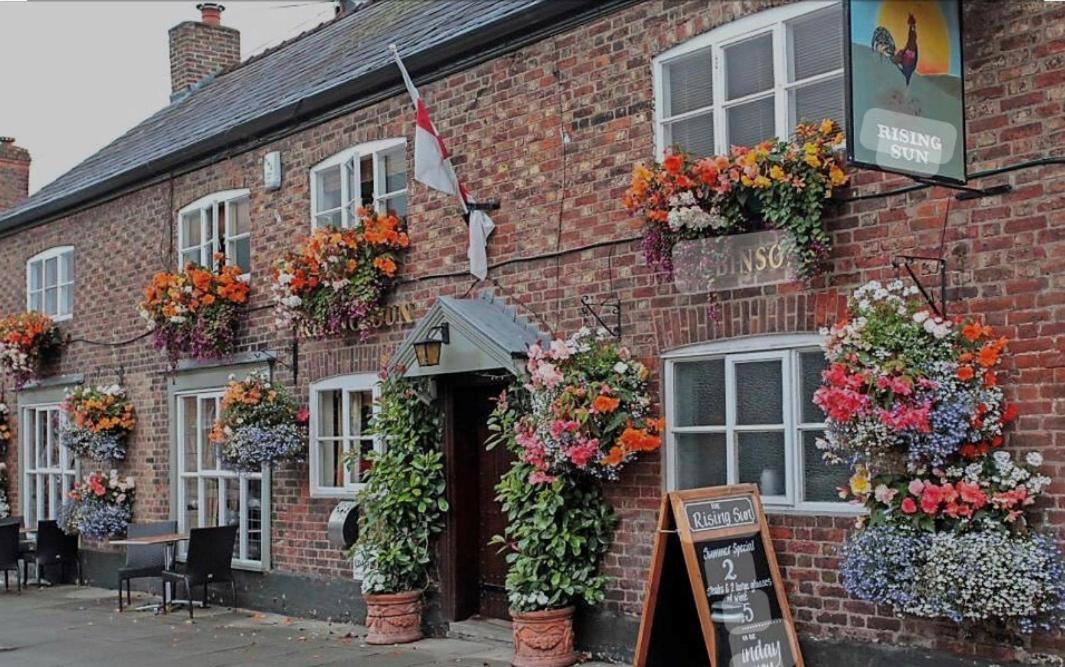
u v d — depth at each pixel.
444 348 9.34
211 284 12.24
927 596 6.41
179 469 13.31
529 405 8.95
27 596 13.96
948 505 6.45
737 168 7.44
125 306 14.31
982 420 6.48
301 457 11.48
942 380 6.47
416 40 10.91
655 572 7.21
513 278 9.44
